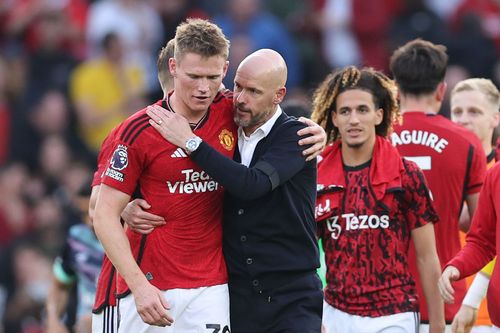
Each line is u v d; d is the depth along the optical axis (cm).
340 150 2539
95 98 5325
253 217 2286
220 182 2189
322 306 2355
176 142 2186
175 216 2241
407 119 2688
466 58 5425
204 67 2144
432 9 5703
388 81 2514
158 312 2159
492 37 5506
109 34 5372
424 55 2711
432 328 2497
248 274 2297
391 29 5628
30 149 5300
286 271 2302
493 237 2420
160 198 2231
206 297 2261
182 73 2158
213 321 2261
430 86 2706
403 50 2745
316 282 2344
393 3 5678
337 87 2502
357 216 2472
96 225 2198
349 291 2469
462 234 2852
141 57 5519
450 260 2573
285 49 5472
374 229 2461
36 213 4994
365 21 5616
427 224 2475
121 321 2300
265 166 2228
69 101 5353
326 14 5669
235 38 5384
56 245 4828
